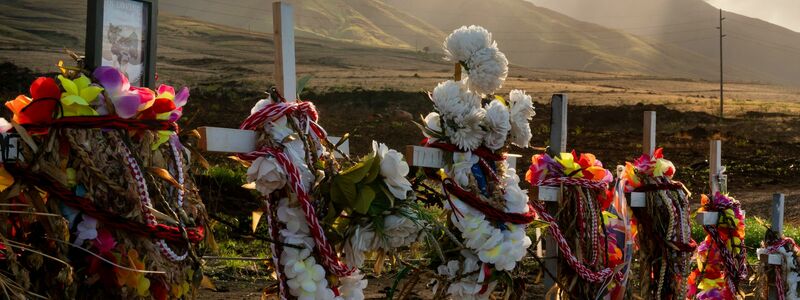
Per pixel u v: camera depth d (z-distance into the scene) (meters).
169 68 64.00
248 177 3.49
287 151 3.46
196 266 3.24
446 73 80.50
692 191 28.00
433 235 4.20
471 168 4.30
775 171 35.69
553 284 5.14
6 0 82.50
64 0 87.88
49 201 2.89
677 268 6.16
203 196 13.69
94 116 2.90
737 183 32.72
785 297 7.35
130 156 2.97
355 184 3.59
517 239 4.30
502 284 4.44
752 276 7.73
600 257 5.25
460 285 4.20
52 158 2.86
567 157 5.23
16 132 2.85
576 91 72.25
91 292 2.96
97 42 3.08
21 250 2.86
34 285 2.88
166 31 88.75
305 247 3.49
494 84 4.34
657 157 6.29
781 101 82.00
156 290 3.06
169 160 3.19
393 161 3.63
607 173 5.28
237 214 13.06
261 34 97.44
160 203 3.09
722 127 53.19
